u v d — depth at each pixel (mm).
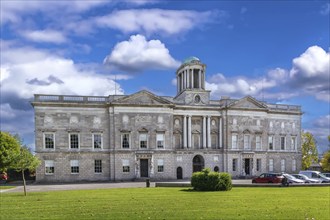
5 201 33375
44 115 74938
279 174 60031
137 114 79062
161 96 83750
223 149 85750
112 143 77312
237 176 85562
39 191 48062
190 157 83062
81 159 76250
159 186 54375
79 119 76812
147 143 79312
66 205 29328
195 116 85812
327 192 41031
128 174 77500
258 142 88938
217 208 26469
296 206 27641
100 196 37312
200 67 89750
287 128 95188
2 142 76750
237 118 87188
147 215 23281
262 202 30391
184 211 24953
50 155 74562
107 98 79312
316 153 115000
